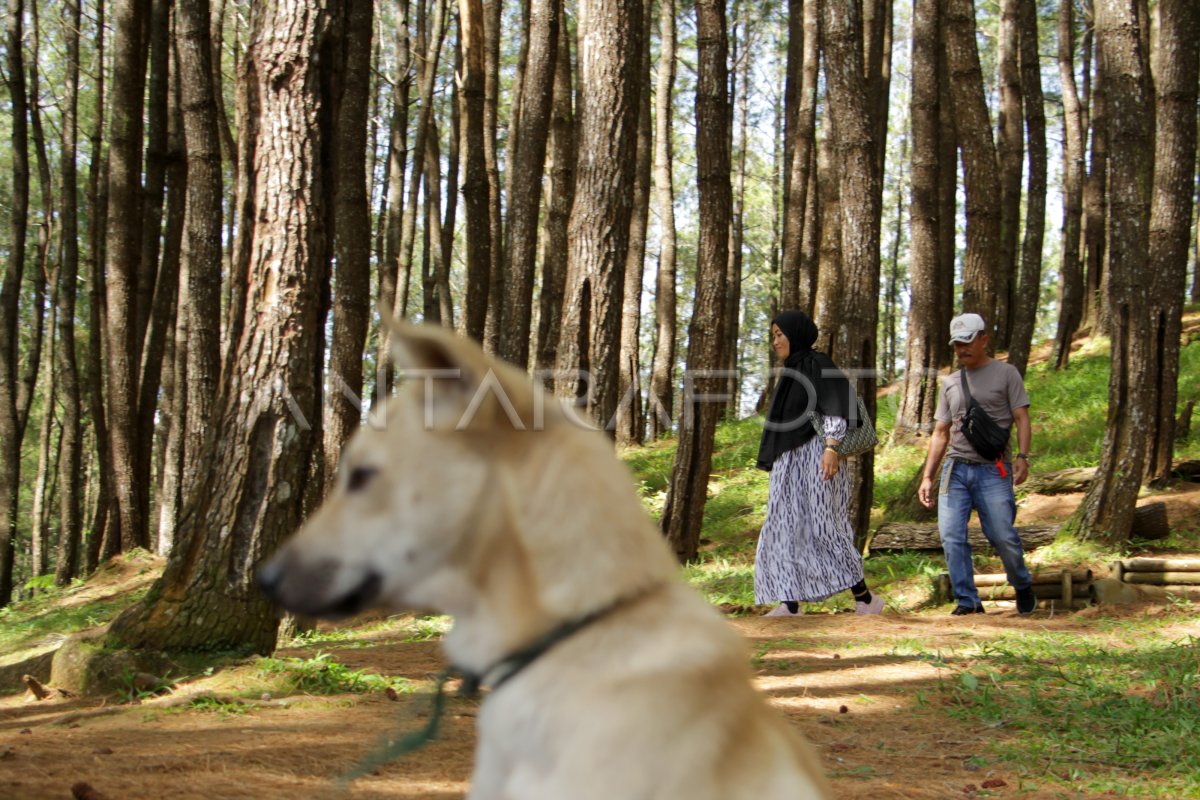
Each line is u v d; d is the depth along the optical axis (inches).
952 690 231.1
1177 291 420.5
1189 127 399.2
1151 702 216.2
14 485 718.5
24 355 1280.8
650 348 1660.9
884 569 386.0
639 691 64.6
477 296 663.1
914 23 651.5
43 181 837.8
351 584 71.5
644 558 69.6
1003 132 848.9
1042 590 335.9
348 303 466.9
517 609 68.9
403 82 730.2
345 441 468.8
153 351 652.7
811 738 198.4
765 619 323.3
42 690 229.0
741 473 637.3
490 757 70.0
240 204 251.9
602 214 390.6
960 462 329.4
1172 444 437.7
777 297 1299.2
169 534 643.5
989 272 587.2
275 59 244.2
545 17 561.0
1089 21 997.8
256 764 165.8
